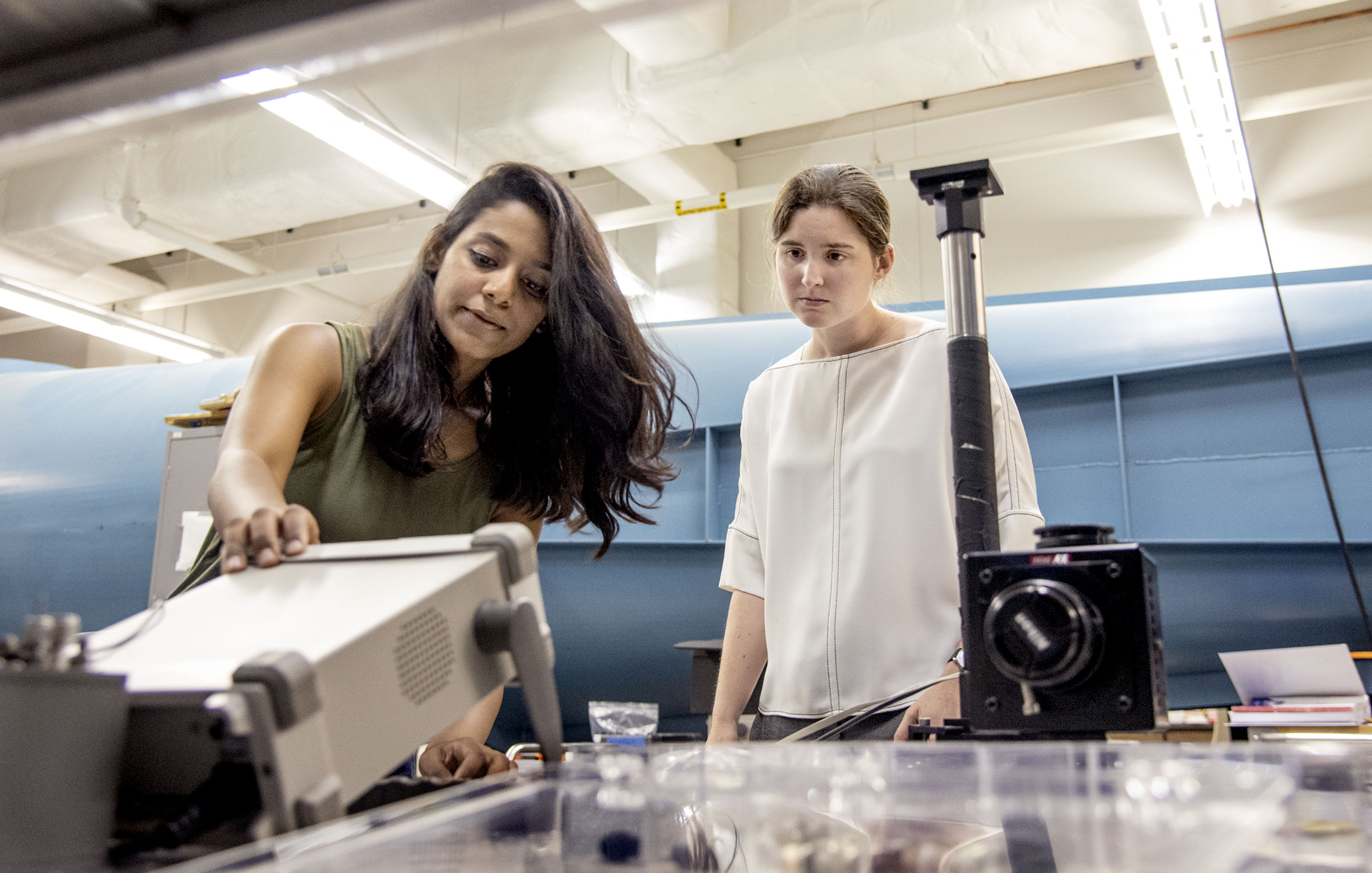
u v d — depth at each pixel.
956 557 1.10
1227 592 2.41
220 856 0.36
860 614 1.11
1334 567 2.35
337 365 0.96
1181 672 2.50
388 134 4.00
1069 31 3.71
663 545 2.61
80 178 5.73
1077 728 0.57
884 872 0.46
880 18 3.86
